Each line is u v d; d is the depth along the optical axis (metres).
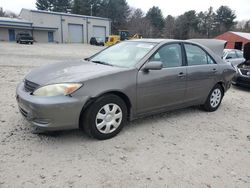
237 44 36.44
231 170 3.54
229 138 4.57
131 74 4.25
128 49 4.96
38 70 4.47
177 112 5.80
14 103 5.64
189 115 5.65
